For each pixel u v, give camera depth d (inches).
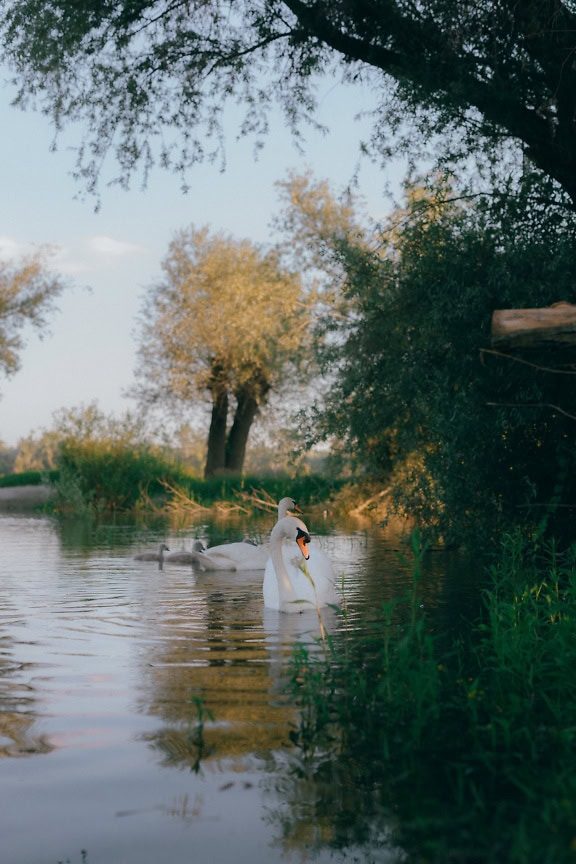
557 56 433.4
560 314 243.9
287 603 353.7
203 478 1428.4
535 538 337.1
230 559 511.8
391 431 605.0
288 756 175.9
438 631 307.9
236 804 151.3
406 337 541.0
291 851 132.6
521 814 146.9
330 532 759.1
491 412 447.5
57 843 135.9
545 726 196.9
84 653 274.7
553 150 451.5
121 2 518.0
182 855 131.5
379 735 190.2
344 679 240.2
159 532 791.1
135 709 209.9
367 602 376.2
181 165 568.7
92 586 435.5
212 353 1520.7
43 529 829.2
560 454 443.2
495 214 463.8
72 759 174.1
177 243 1561.3
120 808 149.4
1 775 165.3
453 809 149.2
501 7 435.5
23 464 1957.4
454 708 211.3
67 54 538.0
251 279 1343.5
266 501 1072.2
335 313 1015.0
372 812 147.8
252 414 1547.7
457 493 474.6
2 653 274.5
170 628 318.3
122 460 1105.4
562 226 456.4
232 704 214.7
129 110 562.9
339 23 470.0
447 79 450.6
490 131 458.6
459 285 468.1
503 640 250.7
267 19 519.8
